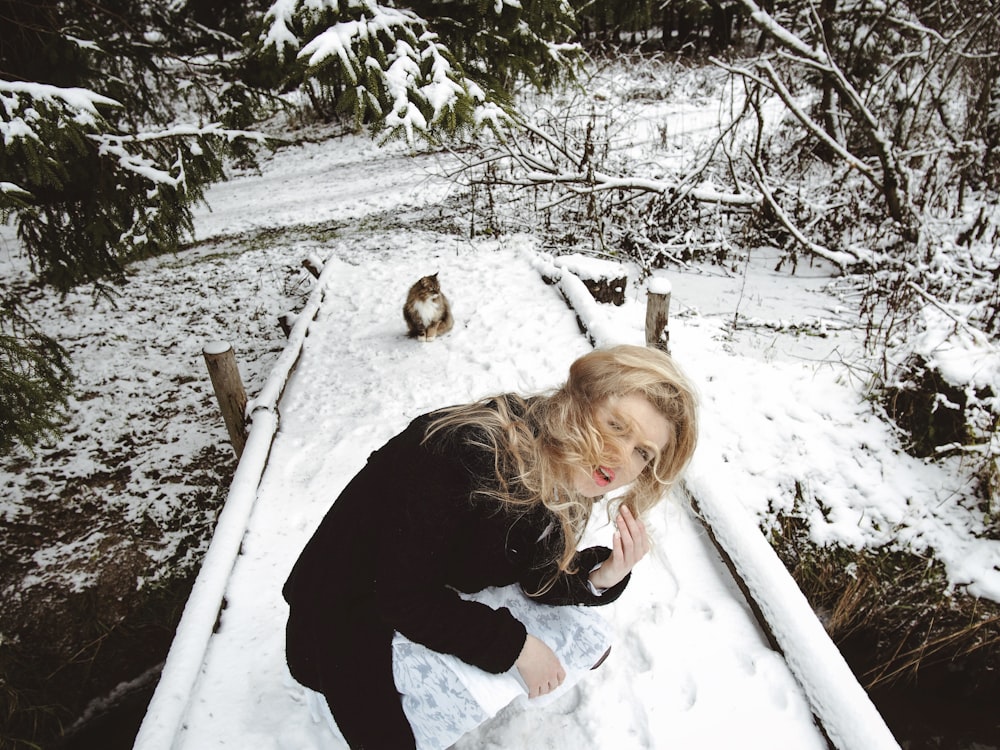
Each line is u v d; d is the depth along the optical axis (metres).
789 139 10.09
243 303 8.12
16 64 4.36
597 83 10.77
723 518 2.62
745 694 2.08
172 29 5.72
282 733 2.01
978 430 3.66
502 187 10.29
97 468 5.32
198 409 6.09
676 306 6.76
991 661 3.27
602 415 1.24
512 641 1.39
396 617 1.30
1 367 3.43
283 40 3.95
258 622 2.45
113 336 7.49
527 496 1.31
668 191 8.30
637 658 2.23
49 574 4.34
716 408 4.60
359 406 4.29
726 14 14.84
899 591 3.50
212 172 4.69
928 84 8.36
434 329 5.25
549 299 5.88
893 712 3.34
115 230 4.49
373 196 11.83
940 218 7.79
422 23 4.34
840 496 3.87
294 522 3.08
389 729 1.47
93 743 3.68
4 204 3.39
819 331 5.96
